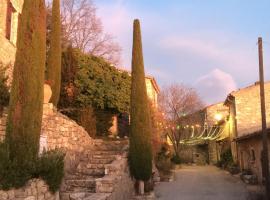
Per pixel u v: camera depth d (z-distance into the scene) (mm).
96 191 11523
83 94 20469
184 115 42875
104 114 21266
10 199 7523
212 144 42219
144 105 15703
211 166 36031
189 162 42000
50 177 8906
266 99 28672
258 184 20594
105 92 20625
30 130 8422
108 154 15945
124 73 21641
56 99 16688
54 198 9148
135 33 16312
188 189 19234
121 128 24656
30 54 8844
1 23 14555
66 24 31688
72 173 13992
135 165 15234
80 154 15383
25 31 8977
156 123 24688
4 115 10789
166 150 29469
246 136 22344
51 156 9062
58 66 17016
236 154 29312
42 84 8984
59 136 13602
